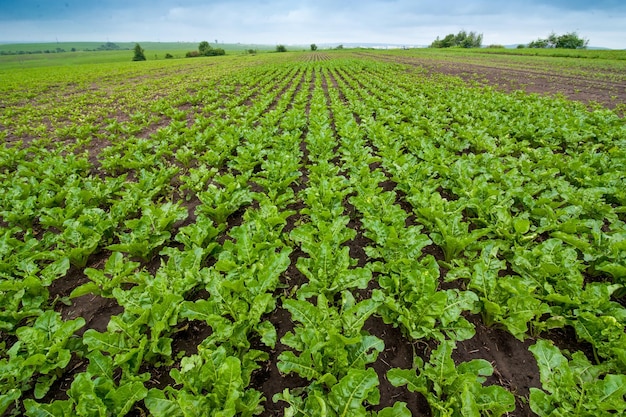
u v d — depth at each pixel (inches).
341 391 130.8
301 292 195.0
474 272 195.9
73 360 182.1
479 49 3208.7
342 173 421.1
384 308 191.0
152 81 1350.9
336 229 239.3
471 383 135.9
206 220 249.1
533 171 364.5
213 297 180.2
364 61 2086.6
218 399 133.6
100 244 266.7
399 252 221.9
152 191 317.4
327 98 935.0
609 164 351.9
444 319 170.9
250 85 1157.7
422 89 923.4
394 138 468.8
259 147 421.1
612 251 208.2
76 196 303.7
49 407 133.0
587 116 558.9
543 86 1018.1
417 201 280.4
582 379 152.3
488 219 267.4
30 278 199.3
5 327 185.8
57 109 807.7
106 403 135.6
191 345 191.5
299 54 3804.1
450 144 446.6
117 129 613.6
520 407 159.0
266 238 239.0
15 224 297.7
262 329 173.8
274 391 167.8
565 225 239.0
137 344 167.5
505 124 524.4
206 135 486.6
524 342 189.5
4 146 513.7
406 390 166.7
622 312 169.3
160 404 133.9
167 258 261.3
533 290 192.7
